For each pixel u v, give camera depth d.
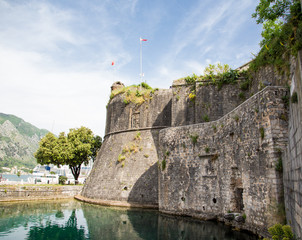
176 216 20.34
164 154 22.84
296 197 7.99
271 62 18.75
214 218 17.69
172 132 22.50
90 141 46.53
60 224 19.22
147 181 29.42
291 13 13.97
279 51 17.28
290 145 8.89
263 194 12.58
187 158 20.66
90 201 31.03
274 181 11.65
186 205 20.00
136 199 28.70
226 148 17.00
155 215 22.31
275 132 12.12
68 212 24.48
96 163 37.62
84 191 35.53
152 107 35.09
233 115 16.41
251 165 13.91
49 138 43.91
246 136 14.62
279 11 17.52
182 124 28.94
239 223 14.92
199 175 19.38
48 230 17.42
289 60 15.41
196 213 19.08
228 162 16.64
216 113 26.47
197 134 20.17
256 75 21.95
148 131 34.12
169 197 21.58
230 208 16.00
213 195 18.02
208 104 27.20
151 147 32.47
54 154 41.56
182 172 20.83
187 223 17.86
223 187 17.00
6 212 24.02
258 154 13.26
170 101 34.47
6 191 31.22
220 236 14.05
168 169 22.12
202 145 19.53
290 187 9.20
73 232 16.81
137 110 36.00
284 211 10.98
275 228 8.81
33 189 33.41
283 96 12.52
